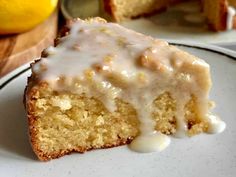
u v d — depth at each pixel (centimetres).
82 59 16
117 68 15
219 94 18
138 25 25
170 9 26
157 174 15
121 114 16
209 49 19
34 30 23
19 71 19
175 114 16
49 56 16
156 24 25
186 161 15
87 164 16
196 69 16
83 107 16
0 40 22
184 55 16
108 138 16
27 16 22
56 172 15
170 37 24
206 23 25
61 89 15
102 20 18
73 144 16
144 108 16
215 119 16
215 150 16
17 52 21
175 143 16
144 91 16
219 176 15
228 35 24
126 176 15
